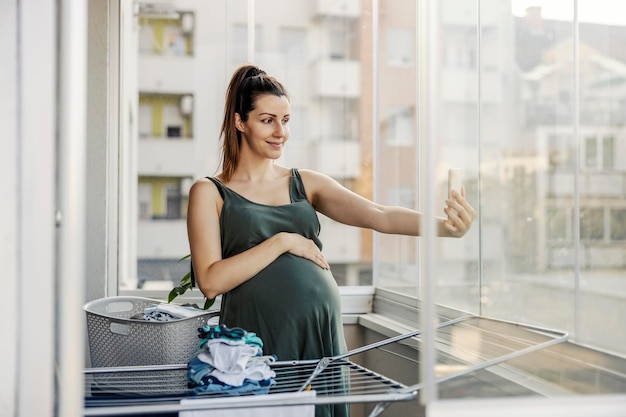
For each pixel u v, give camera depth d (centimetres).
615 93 177
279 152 236
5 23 136
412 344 271
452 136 217
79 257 132
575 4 187
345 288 329
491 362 163
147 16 330
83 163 133
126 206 330
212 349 183
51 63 137
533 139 197
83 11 133
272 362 197
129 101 330
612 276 174
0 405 135
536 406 144
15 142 136
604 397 147
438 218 205
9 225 135
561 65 191
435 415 138
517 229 201
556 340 172
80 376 132
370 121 337
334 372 219
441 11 137
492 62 209
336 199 243
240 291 224
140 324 227
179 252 339
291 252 227
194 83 335
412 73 297
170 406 157
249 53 336
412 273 291
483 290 211
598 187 179
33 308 135
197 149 338
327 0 345
